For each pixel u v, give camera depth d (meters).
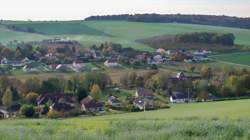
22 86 106.00
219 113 52.38
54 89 107.75
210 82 112.44
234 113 49.56
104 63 158.25
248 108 60.53
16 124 27.81
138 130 19.20
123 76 124.75
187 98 102.81
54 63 156.62
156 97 105.31
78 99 97.88
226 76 121.62
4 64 151.62
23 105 87.94
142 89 109.94
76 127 23.56
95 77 115.81
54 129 20.41
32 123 28.27
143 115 61.41
